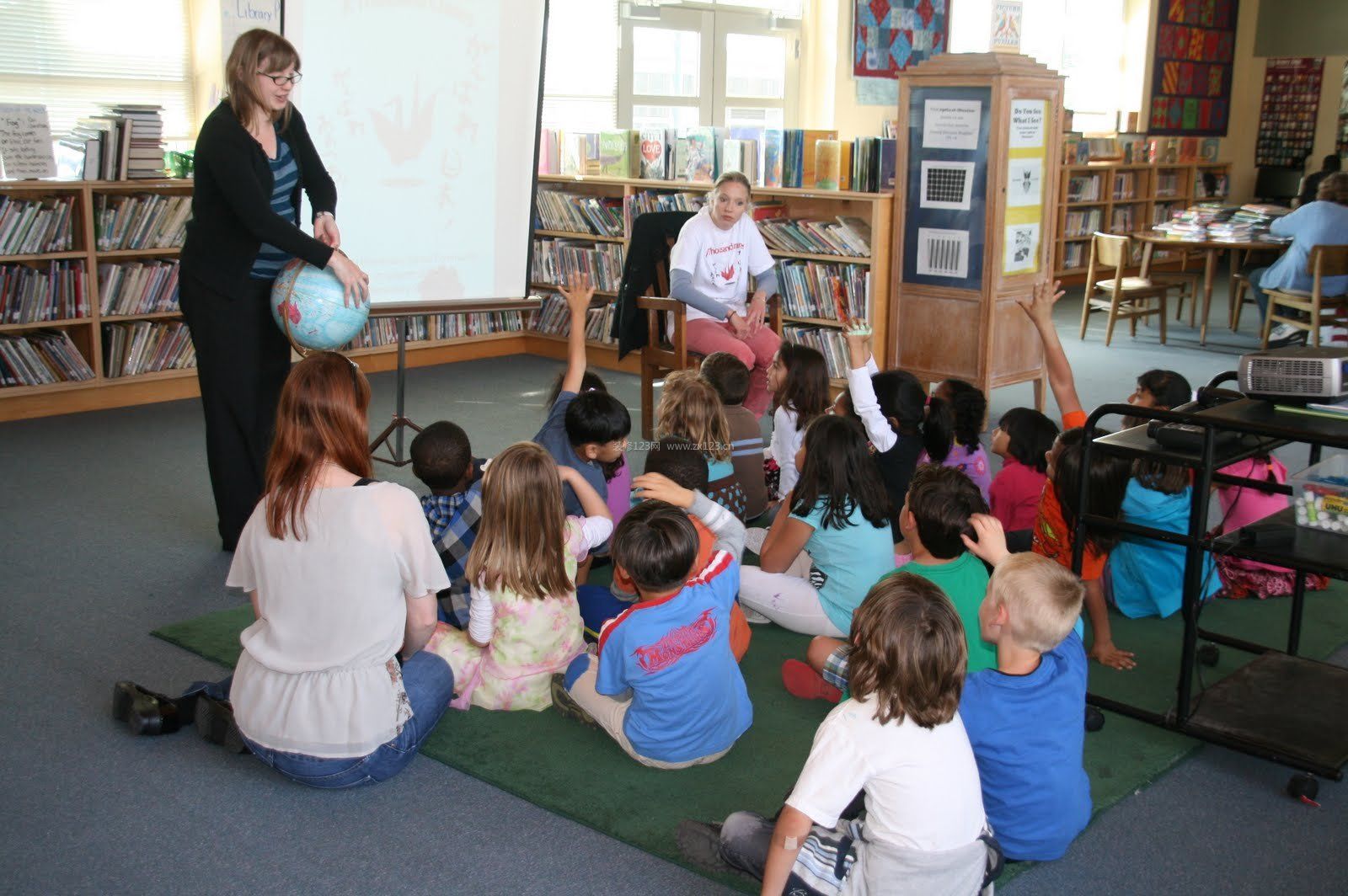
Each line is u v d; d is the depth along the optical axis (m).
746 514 3.95
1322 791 2.49
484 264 4.76
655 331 5.38
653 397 5.68
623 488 3.51
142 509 4.27
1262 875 2.18
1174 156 10.84
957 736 1.85
